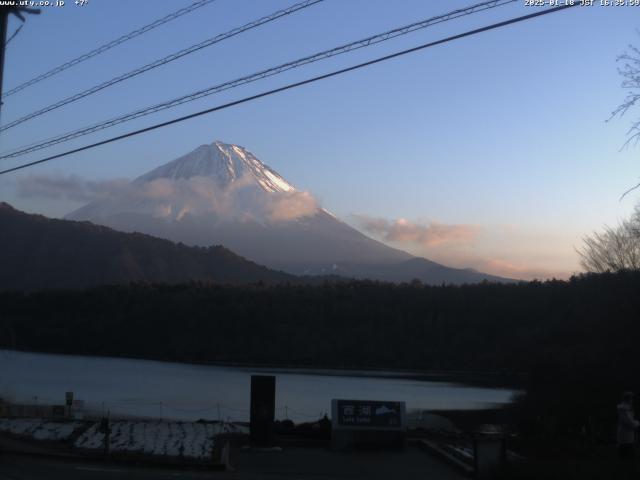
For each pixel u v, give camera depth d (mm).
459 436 25547
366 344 104375
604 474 14570
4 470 15422
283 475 16828
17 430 22922
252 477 16188
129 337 120312
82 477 14930
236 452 20625
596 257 44719
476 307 100875
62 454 18188
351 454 20828
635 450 16641
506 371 79625
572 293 76688
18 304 133625
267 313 115812
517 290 99625
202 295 125688
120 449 19500
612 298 36781
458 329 99812
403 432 21844
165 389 71312
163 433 23328
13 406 37188
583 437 25750
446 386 77875
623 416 15719
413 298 112688
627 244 42625
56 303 133375
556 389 35812
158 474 15984
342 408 21781
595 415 30812
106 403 56375
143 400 60094
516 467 16406
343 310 113812
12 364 98688
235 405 57219
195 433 23516
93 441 21047
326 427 23203
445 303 106938
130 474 15781
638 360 33812
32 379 79500
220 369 99688
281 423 24078
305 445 22172
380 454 20891
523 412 37000
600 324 38000
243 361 108812
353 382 82438
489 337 94312
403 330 105062
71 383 75750
